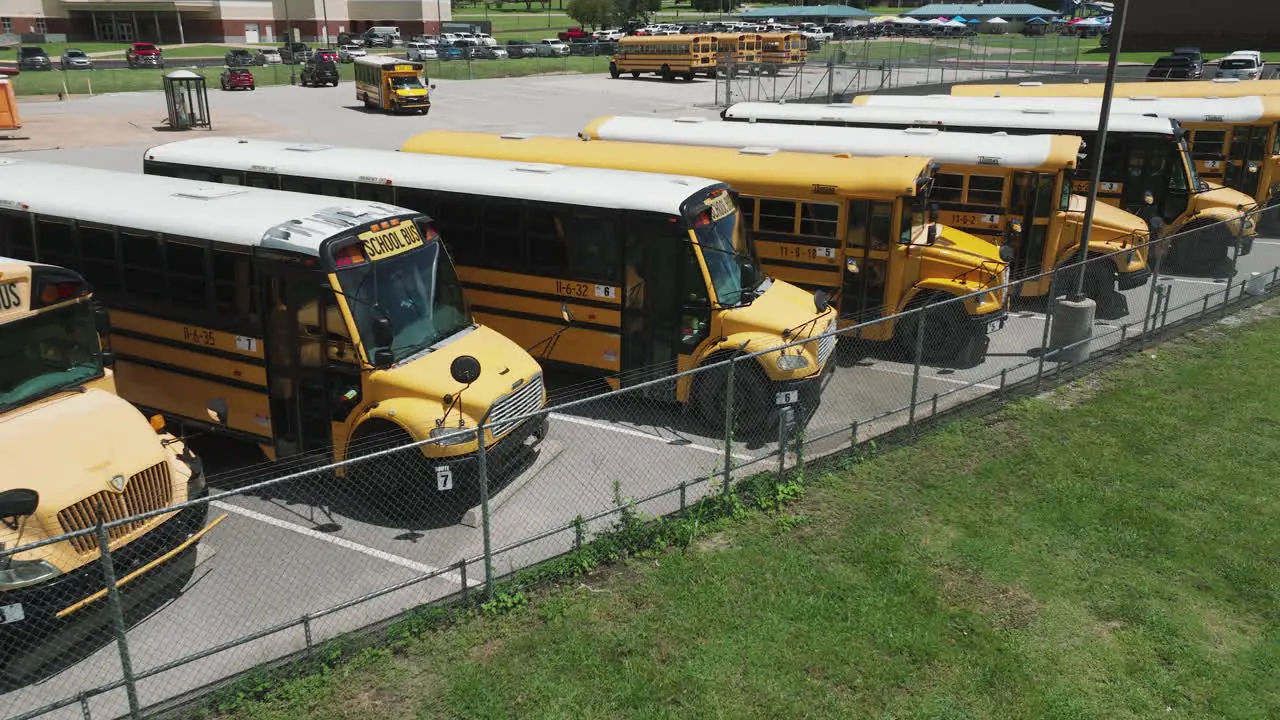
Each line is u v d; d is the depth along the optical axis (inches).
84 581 279.9
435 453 354.0
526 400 391.9
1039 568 331.3
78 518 278.4
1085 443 432.8
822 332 446.0
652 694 264.7
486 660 278.8
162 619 299.3
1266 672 279.1
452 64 2790.4
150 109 1812.3
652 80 2581.2
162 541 304.5
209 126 1563.7
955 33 3673.7
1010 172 612.4
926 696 266.7
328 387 374.9
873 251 531.8
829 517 364.8
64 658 279.9
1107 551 343.3
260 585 318.7
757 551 338.6
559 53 3166.8
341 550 343.3
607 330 473.1
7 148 1283.2
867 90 2033.7
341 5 4286.4
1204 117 818.2
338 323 365.1
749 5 6392.7
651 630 292.4
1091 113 764.0
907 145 624.7
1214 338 588.1
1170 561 336.5
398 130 1590.8
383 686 266.7
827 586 317.1
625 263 458.3
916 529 355.6
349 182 530.6
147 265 407.8
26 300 307.1
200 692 262.2
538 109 1936.5
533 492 389.7
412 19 4330.7
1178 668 280.5
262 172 559.2
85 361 331.6
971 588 318.0
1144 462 414.0
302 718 253.6
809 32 3801.7
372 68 1863.9
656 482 398.3
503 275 495.8
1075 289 535.8
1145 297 681.0
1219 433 444.5
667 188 459.8
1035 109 802.8
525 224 482.3
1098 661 282.7
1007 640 291.1
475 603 304.7
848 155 587.8
